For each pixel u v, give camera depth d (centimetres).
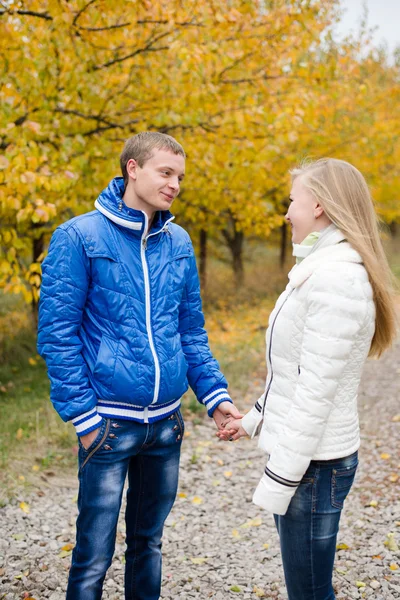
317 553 198
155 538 237
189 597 281
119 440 209
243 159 684
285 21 655
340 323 181
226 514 374
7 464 435
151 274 217
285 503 187
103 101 629
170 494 233
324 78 734
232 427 236
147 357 209
